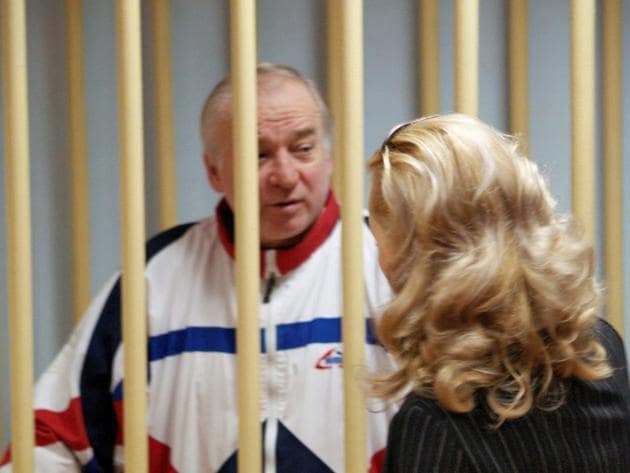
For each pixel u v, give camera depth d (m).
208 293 2.05
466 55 1.86
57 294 2.43
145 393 1.88
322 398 1.98
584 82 1.90
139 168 1.83
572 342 1.43
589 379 1.45
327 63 2.34
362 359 1.82
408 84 2.39
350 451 1.82
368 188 2.39
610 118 2.34
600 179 2.40
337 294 2.02
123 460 2.10
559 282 1.41
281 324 2.01
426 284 1.42
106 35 2.36
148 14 2.34
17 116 1.86
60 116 2.38
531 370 1.41
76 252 2.36
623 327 2.40
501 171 1.43
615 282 2.37
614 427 1.47
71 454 2.08
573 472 1.41
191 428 2.02
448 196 1.42
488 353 1.40
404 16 2.37
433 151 1.45
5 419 2.44
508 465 1.39
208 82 2.38
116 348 2.06
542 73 2.39
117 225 2.41
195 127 2.38
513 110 2.34
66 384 2.09
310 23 2.37
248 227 1.79
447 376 1.39
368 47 2.38
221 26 2.37
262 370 2.00
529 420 1.41
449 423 1.41
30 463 1.94
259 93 1.96
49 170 2.39
